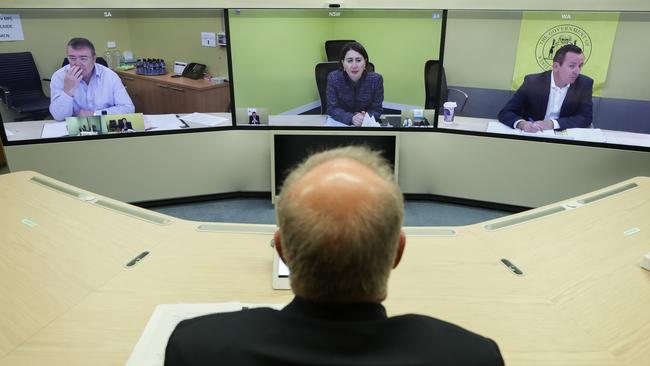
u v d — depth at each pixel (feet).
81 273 5.31
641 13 9.91
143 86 11.58
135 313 4.67
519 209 12.40
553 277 5.34
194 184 12.74
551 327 4.52
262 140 12.55
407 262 5.66
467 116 12.01
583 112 11.09
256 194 13.25
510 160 12.02
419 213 12.45
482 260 5.72
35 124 11.12
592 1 10.85
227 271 5.42
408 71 11.71
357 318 2.20
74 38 10.73
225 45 11.62
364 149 2.63
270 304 4.83
